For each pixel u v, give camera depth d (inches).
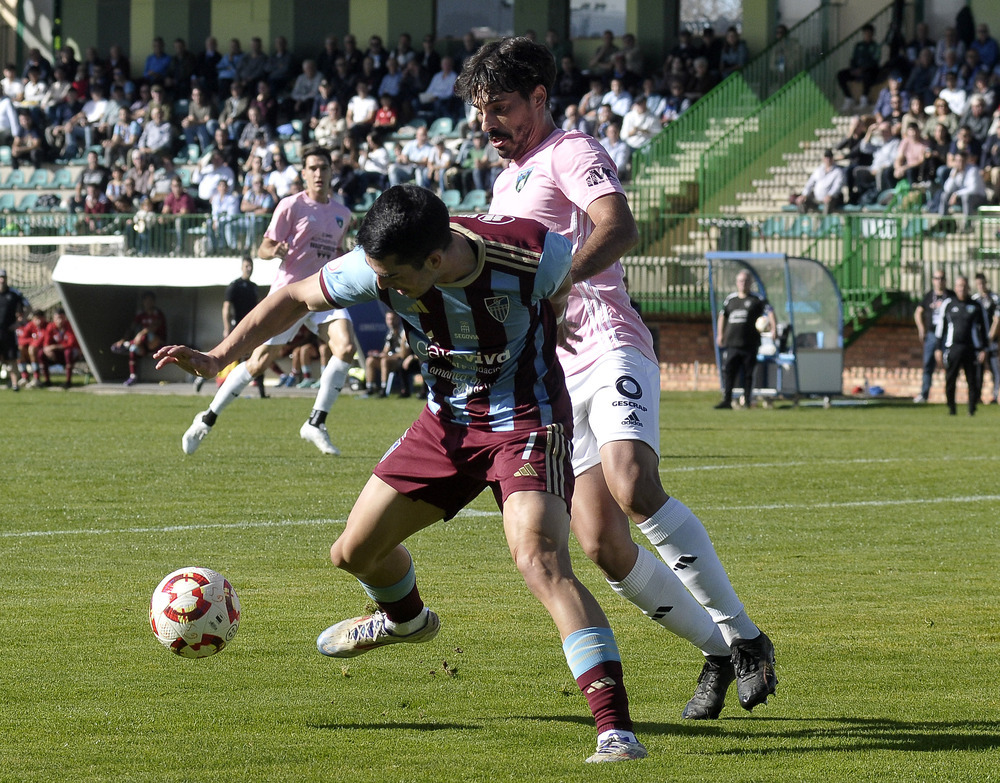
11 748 546.6
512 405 555.5
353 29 4810.5
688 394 3329.2
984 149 3521.2
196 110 4434.1
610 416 613.0
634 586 600.1
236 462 1643.7
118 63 4783.5
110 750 544.1
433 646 746.8
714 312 3068.4
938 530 1181.7
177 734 569.0
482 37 4692.4
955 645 756.6
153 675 674.2
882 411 2797.7
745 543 1112.2
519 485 539.5
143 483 1443.2
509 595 887.1
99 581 920.9
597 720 524.7
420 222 501.0
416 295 526.3
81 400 2910.9
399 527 580.7
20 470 1550.2
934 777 507.2
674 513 596.1
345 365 1696.6
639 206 3720.5
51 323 3484.3
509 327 542.0
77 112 4667.8
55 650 724.7
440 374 561.0
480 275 530.0
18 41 5113.2
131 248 3639.3
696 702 605.3
